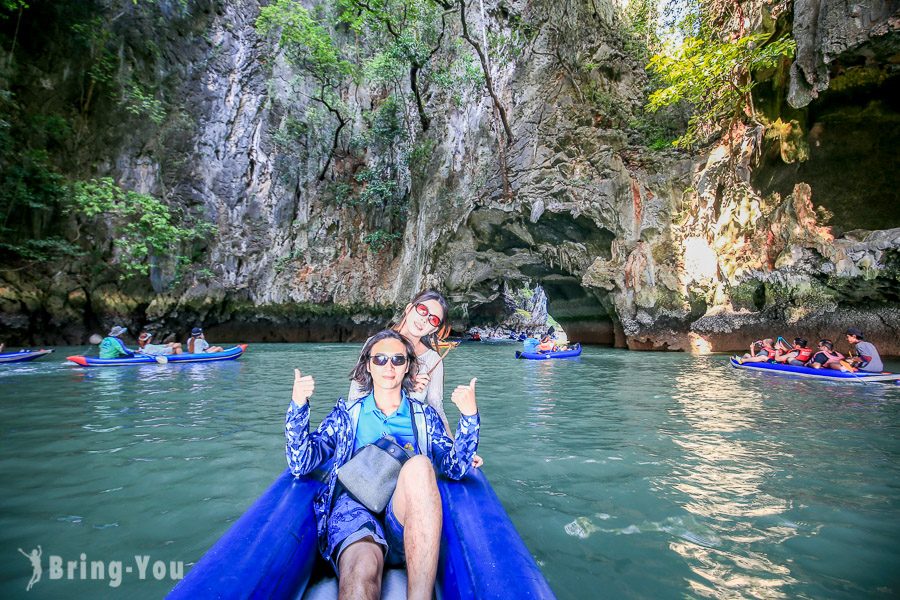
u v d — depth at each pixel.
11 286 15.35
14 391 6.68
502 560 1.43
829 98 12.08
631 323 16.06
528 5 18.03
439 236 18.94
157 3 17.92
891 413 5.32
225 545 1.47
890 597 1.77
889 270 11.41
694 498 2.77
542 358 13.08
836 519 2.47
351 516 1.61
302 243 21.22
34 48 16.02
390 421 1.93
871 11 10.20
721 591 1.82
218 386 7.26
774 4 12.82
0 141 14.88
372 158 22.06
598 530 2.35
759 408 5.65
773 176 13.82
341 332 22.58
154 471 3.16
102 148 17.50
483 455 3.64
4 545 2.15
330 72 20.91
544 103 17.22
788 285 13.09
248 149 20.36
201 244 19.48
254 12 20.44
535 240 17.77
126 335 18.20
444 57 20.08
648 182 15.70
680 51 15.10
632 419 5.01
